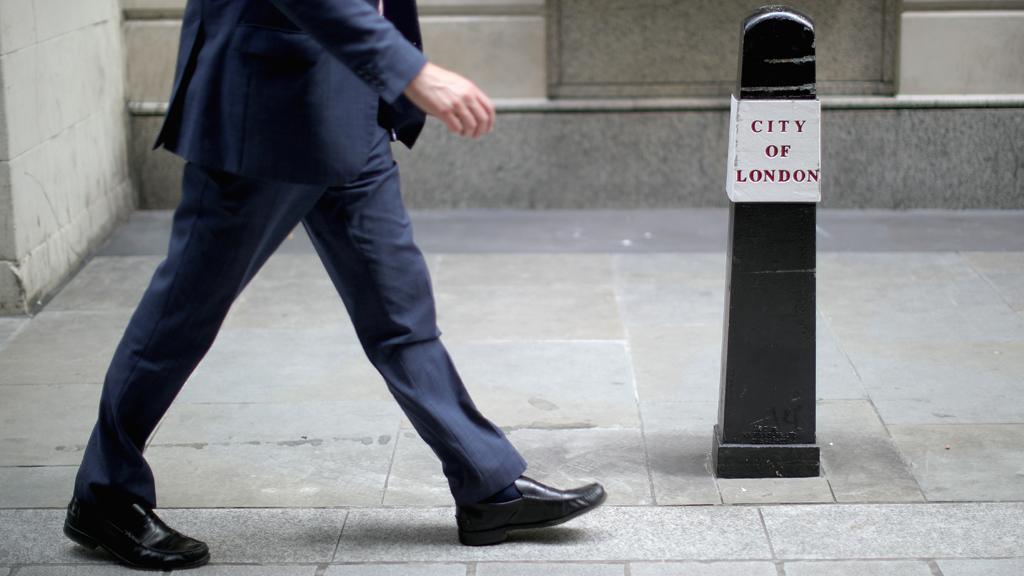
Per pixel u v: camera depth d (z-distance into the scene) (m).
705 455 4.17
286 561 3.53
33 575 3.47
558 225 7.03
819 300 5.71
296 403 4.66
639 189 7.31
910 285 5.89
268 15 3.08
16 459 4.21
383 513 3.82
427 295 3.43
